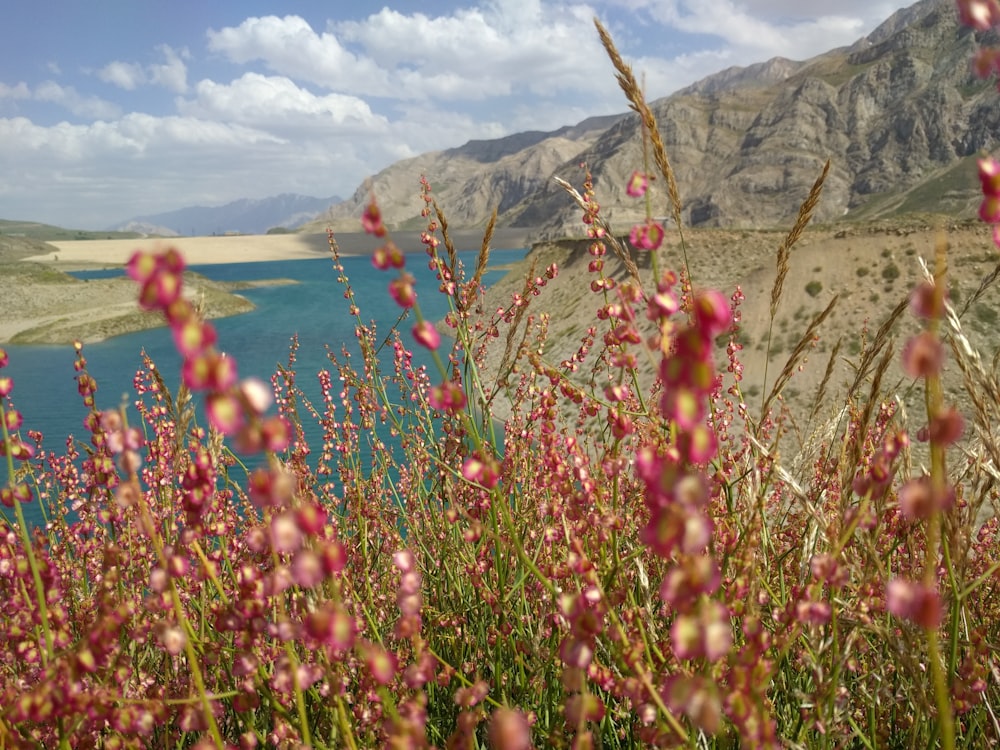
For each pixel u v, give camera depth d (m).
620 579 2.06
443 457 3.53
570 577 2.33
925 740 2.22
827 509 2.66
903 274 43.12
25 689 1.75
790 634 1.88
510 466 3.17
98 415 1.93
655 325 1.44
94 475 2.19
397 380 4.49
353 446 4.38
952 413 1.02
